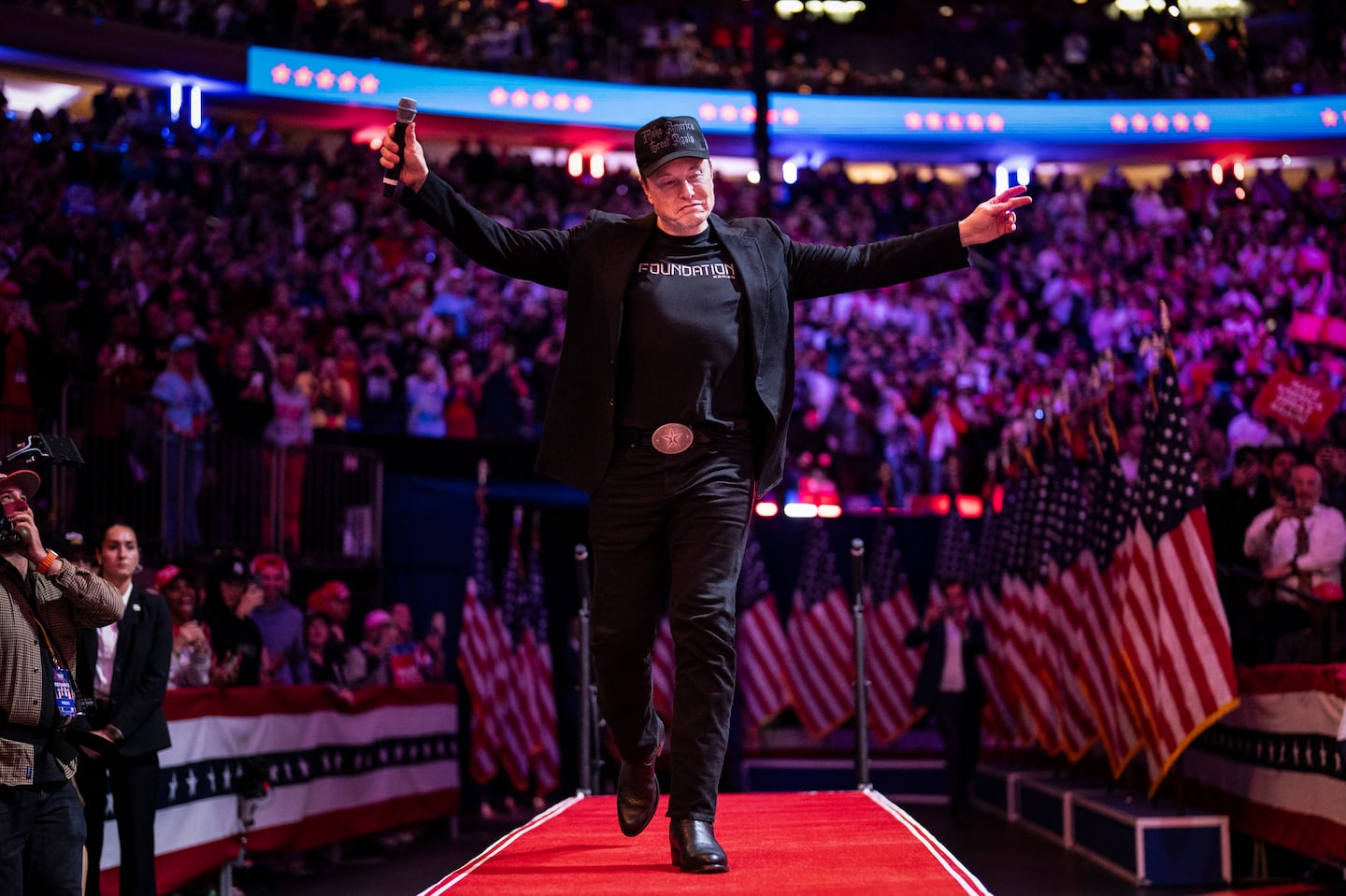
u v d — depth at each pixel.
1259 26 23.92
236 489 11.76
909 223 21.53
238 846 8.10
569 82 21.25
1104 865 9.03
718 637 3.25
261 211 16.84
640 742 3.62
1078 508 10.87
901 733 14.60
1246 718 8.25
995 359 18.53
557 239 3.47
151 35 18.55
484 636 12.85
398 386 15.42
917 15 24.02
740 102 22.06
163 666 6.37
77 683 5.49
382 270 17.12
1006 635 12.36
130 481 10.47
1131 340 19.00
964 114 22.45
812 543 15.20
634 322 3.34
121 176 16.59
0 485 4.58
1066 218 21.50
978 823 11.93
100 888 6.70
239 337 14.70
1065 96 22.94
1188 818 8.21
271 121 20.38
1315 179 22.33
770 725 15.96
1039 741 11.95
